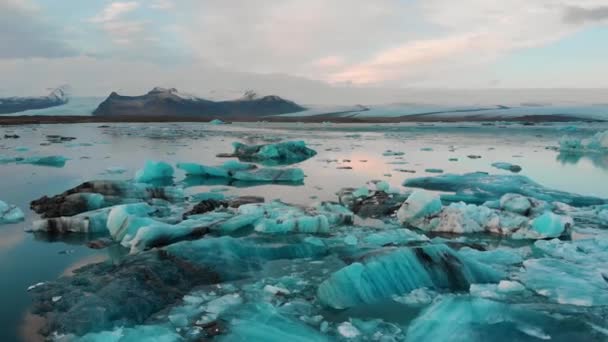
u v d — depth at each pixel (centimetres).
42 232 924
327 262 773
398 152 2652
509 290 659
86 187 1215
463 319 560
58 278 678
